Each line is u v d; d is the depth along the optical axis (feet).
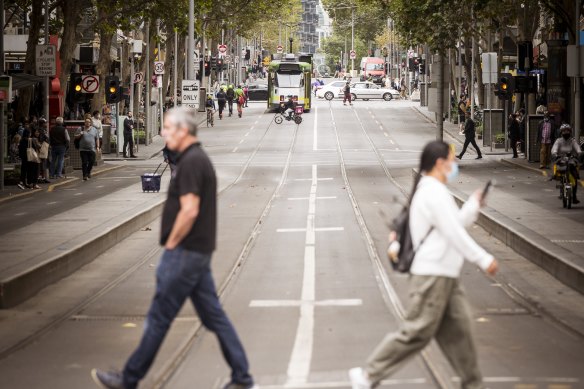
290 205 246.06
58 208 233.35
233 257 160.45
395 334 67.51
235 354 73.36
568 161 217.97
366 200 255.91
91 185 304.71
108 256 163.22
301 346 93.15
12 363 87.20
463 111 507.30
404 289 127.95
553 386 76.18
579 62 258.98
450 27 384.27
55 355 90.68
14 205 243.40
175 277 71.20
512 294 125.08
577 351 90.12
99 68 438.81
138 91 517.96
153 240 183.62
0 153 276.82
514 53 520.42
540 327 103.04
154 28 487.20
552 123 328.08
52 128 314.14
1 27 295.28
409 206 67.67
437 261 66.44
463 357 67.56
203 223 71.56
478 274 140.15
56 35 409.90
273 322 107.14
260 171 361.71
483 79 444.96
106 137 446.19
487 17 391.45
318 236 185.78
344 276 139.74
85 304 119.44
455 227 65.51
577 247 148.97
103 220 189.37
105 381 72.69
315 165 384.88
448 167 68.08
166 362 85.66
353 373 68.33
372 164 388.16
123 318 110.63
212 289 73.00
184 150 72.02
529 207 211.20
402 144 482.69
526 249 155.74
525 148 377.09
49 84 365.20
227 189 295.48
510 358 86.99
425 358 84.64
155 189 263.29
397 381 77.97
